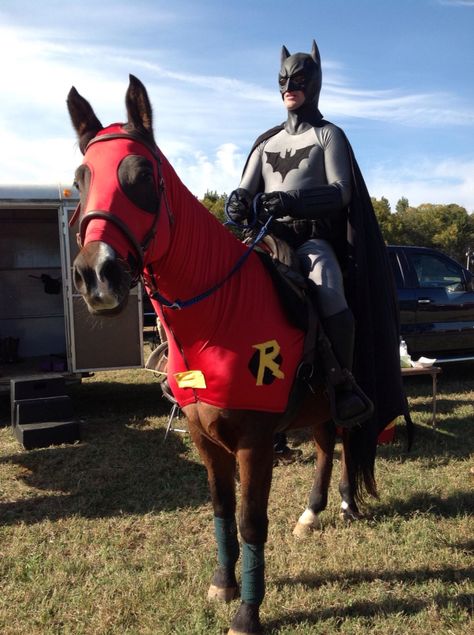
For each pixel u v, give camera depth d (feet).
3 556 11.10
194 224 7.53
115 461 16.55
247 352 7.51
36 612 9.20
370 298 9.61
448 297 26.53
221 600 9.32
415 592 9.54
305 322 8.21
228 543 9.26
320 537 11.60
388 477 14.58
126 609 9.21
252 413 7.59
